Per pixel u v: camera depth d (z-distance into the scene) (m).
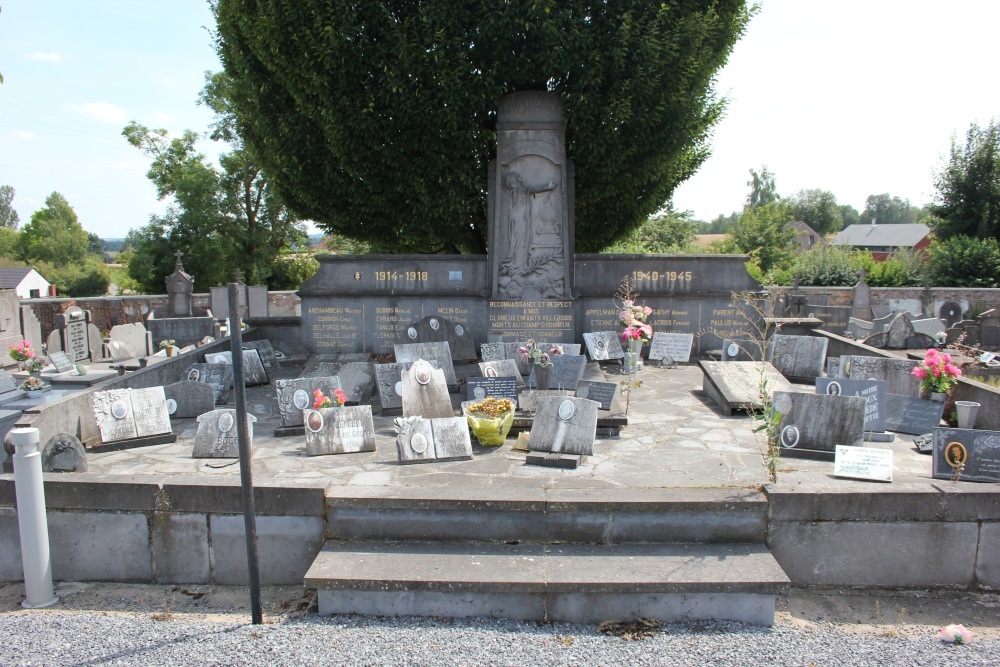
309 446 7.45
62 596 5.79
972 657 4.67
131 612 5.50
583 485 6.36
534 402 8.64
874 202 115.56
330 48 12.26
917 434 8.24
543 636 5.00
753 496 5.76
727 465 6.94
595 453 7.40
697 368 12.23
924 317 23.19
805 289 23.55
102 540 6.00
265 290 21.34
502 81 13.35
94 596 5.79
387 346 13.52
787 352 11.24
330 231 16.61
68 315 16.42
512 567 5.38
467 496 5.82
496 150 13.50
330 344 13.61
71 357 16.09
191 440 8.13
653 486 6.25
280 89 13.99
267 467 7.01
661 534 5.76
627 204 15.86
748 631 5.08
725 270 13.29
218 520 5.93
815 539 5.70
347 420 7.64
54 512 5.98
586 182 14.37
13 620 5.26
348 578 5.25
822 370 10.98
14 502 5.97
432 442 7.23
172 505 5.91
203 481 5.96
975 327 19.47
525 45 13.01
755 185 65.88
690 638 4.96
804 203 77.06
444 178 13.89
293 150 13.95
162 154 34.47
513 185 12.64
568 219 12.78
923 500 5.62
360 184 14.31
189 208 34.03
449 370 10.51
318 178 14.45
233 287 4.93
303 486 5.85
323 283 13.50
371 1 12.30
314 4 12.17
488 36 12.57
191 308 22.77
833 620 5.30
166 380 10.21
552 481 6.49
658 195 16.52
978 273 26.66
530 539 5.82
